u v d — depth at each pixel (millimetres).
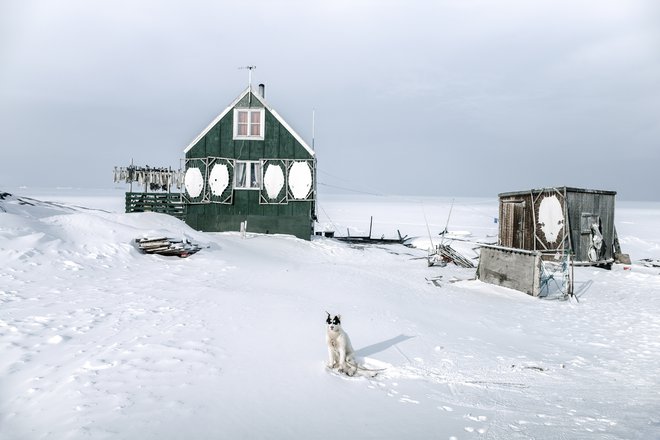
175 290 11969
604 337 10883
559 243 23188
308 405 5770
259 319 9578
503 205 26672
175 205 28656
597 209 24125
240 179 28844
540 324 12188
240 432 4930
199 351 7316
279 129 28578
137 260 16156
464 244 31188
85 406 5270
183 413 5227
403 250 29922
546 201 23859
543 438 5133
